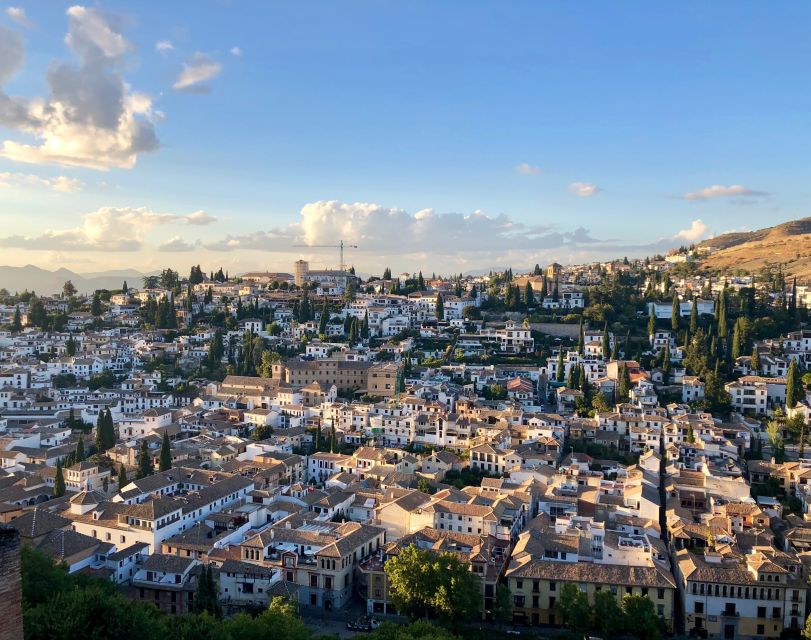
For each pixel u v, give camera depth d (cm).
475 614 18025
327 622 18238
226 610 18400
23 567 14362
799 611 17500
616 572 18425
